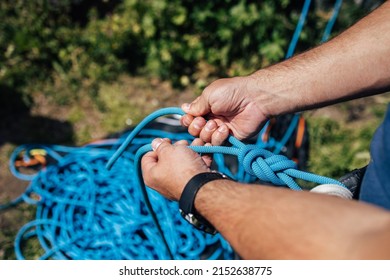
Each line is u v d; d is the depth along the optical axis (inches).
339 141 129.2
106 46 143.2
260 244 33.9
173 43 141.8
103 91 141.1
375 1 143.6
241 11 134.7
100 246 102.0
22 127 131.8
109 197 106.7
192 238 100.0
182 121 63.1
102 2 158.2
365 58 55.3
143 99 140.8
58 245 102.9
